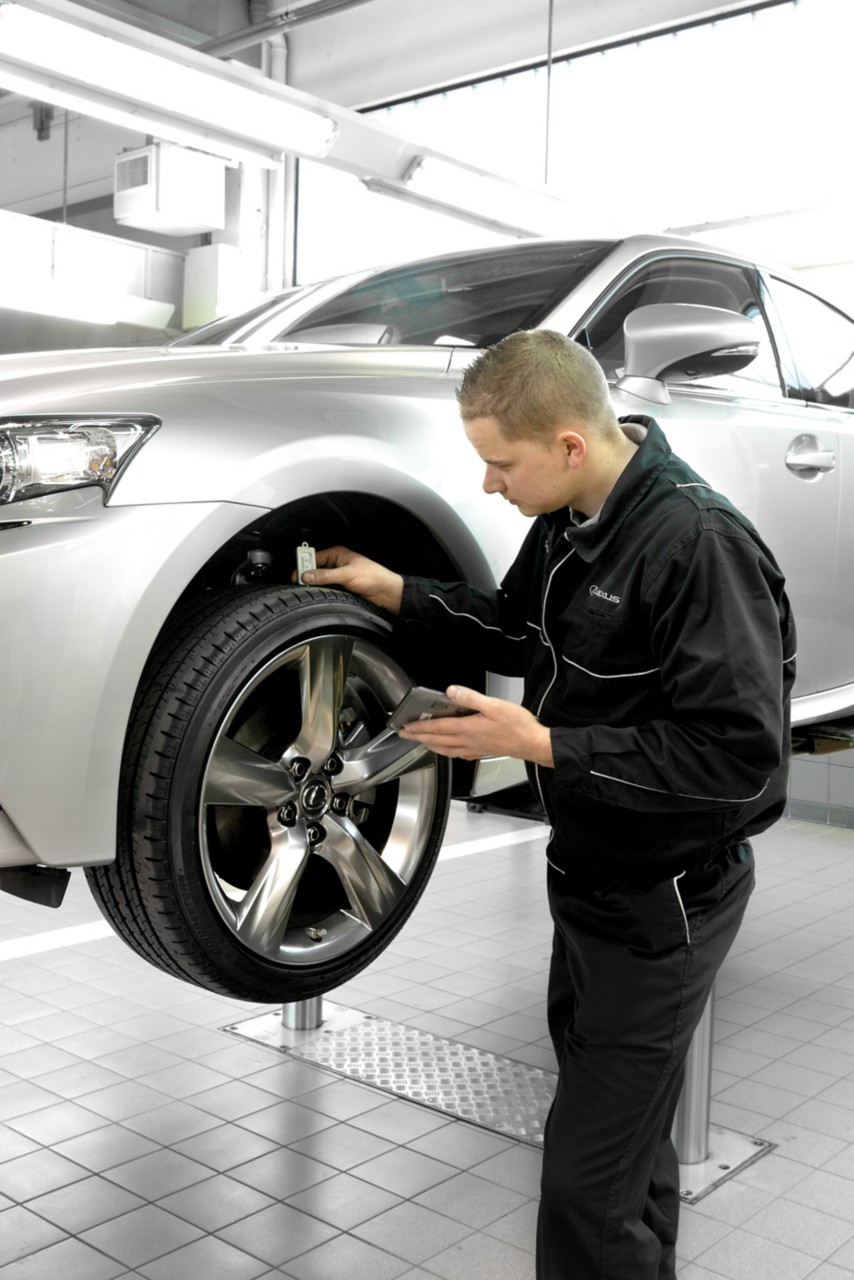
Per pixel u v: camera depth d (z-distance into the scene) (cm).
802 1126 245
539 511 150
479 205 573
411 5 784
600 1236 153
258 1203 212
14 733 134
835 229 580
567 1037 161
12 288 758
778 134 630
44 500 138
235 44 807
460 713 146
